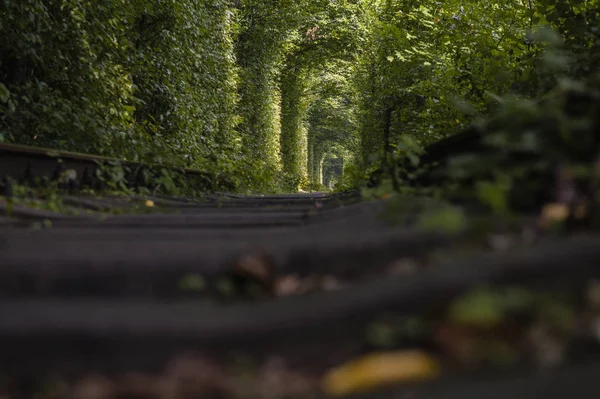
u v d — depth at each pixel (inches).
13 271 110.0
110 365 87.4
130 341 87.8
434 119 553.3
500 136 148.9
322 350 89.7
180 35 719.1
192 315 93.6
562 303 93.0
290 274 117.0
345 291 98.3
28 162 282.7
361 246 118.0
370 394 80.1
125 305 101.0
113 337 87.7
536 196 142.5
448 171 166.2
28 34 427.5
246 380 83.8
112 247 134.7
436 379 81.8
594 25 361.7
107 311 95.8
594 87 157.8
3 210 207.0
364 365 84.0
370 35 1095.0
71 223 197.3
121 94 538.3
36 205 229.0
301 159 2534.5
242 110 1365.7
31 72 480.1
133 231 169.0
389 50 948.6
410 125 778.2
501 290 94.7
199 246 131.6
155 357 87.6
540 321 89.2
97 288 110.4
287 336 90.0
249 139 1371.8
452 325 89.7
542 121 150.3
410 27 836.6
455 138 239.8
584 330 86.4
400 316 92.7
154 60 676.1
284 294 111.0
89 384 84.6
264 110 1459.2
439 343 87.8
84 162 334.0
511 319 90.8
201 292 111.0
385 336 89.7
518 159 155.4
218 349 88.5
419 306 93.2
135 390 82.1
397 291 94.0
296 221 195.5
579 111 152.1
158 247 132.8
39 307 98.7
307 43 1966.0
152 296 110.9
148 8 573.9
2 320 90.6
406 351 88.7
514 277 96.6
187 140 727.1
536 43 436.5
